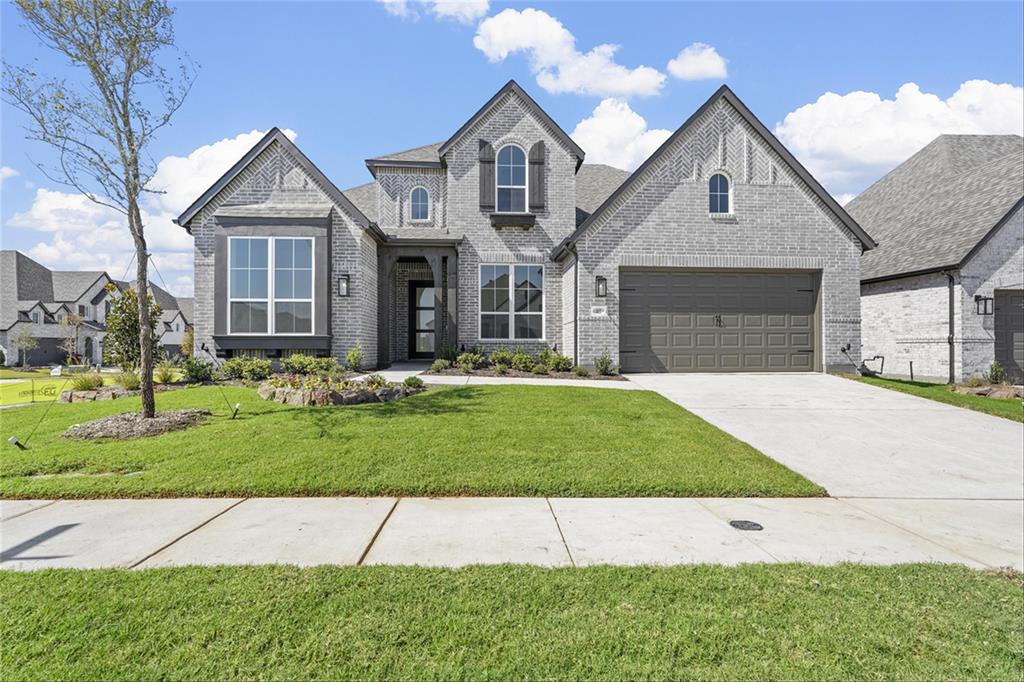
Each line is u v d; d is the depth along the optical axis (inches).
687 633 108.3
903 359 639.8
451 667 95.9
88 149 294.8
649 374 543.5
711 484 216.8
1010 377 573.9
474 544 156.8
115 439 275.9
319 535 162.7
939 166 780.6
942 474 249.6
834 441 301.9
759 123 555.5
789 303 568.1
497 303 618.8
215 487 204.8
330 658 98.0
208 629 106.5
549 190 623.2
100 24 286.4
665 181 553.0
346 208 565.3
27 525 169.9
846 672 97.3
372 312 611.5
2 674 92.8
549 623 111.3
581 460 243.8
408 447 256.5
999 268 570.3
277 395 372.2
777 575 136.9
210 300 567.5
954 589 131.9
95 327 1647.4
